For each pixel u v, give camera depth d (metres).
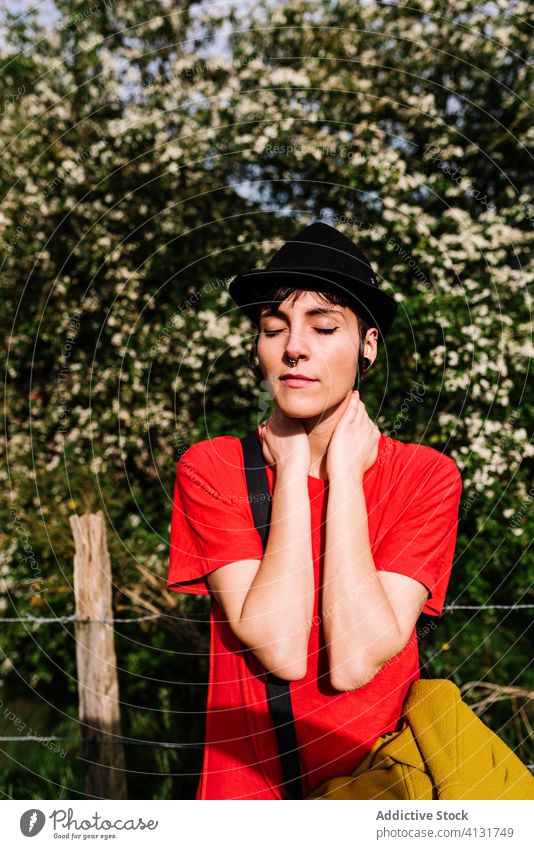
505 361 3.46
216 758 1.46
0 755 3.28
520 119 4.30
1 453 4.13
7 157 4.27
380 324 1.61
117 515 3.80
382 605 1.41
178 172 4.18
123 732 3.45
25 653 3.96
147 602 3.48
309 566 1.46
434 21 4.25
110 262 4.16
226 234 4.25
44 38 4.14
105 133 4.27
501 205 4.55
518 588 3.56
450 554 1.56
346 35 4.39
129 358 4.00
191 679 3.62
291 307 1.45
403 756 1.34
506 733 3.16
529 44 4.27
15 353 4.34
